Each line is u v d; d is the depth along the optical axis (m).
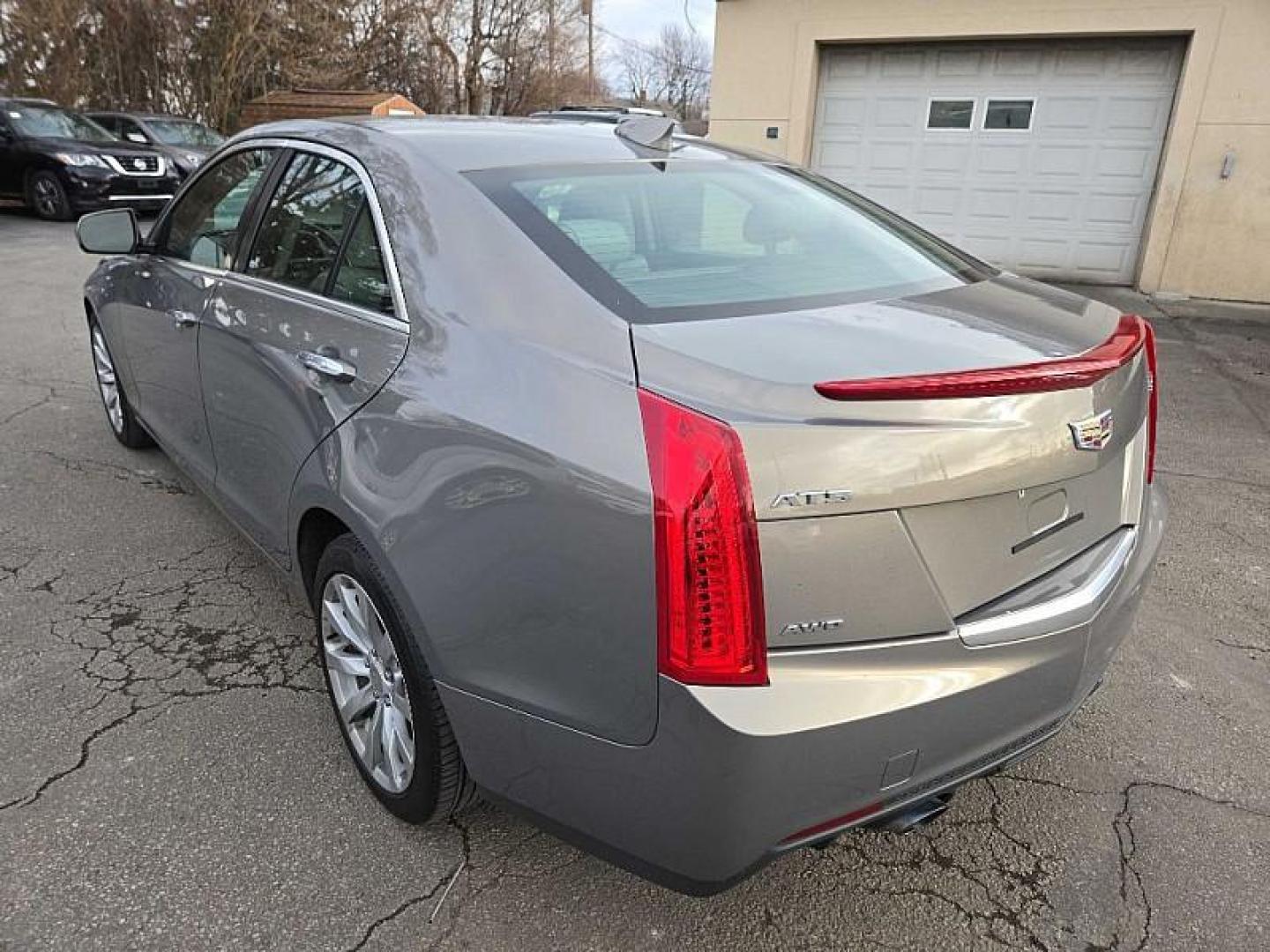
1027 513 1.79
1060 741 2.66
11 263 9.70
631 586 1.56
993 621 1.74
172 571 3.40
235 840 2.19
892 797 1.69
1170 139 9.56
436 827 2.25
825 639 1.57
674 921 2.03
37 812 2.24
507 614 1.74
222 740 2.52
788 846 1.63
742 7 10.56
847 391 1.52
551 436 1.67
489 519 1.75
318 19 22.91
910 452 1.56
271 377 2.51
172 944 1.91
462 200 2.12
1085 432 1.77
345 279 2.36
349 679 2.40
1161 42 9.49
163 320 3.35
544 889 2.09
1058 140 10.13
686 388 1.58
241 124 21.16
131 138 15.24
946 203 10.76
